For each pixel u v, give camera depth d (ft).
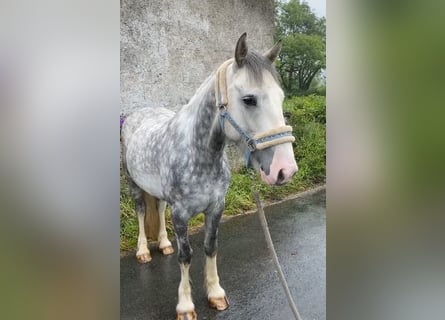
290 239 8.42
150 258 7.98
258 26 9.97
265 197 9.73
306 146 9.60
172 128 6.31
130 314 6.35
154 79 9.41
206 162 5.81
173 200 6.12
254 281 7.31
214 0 10.01
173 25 9.56
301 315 6.55
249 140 5.00
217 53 10.31
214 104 5.56
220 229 8.78
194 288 7.16
